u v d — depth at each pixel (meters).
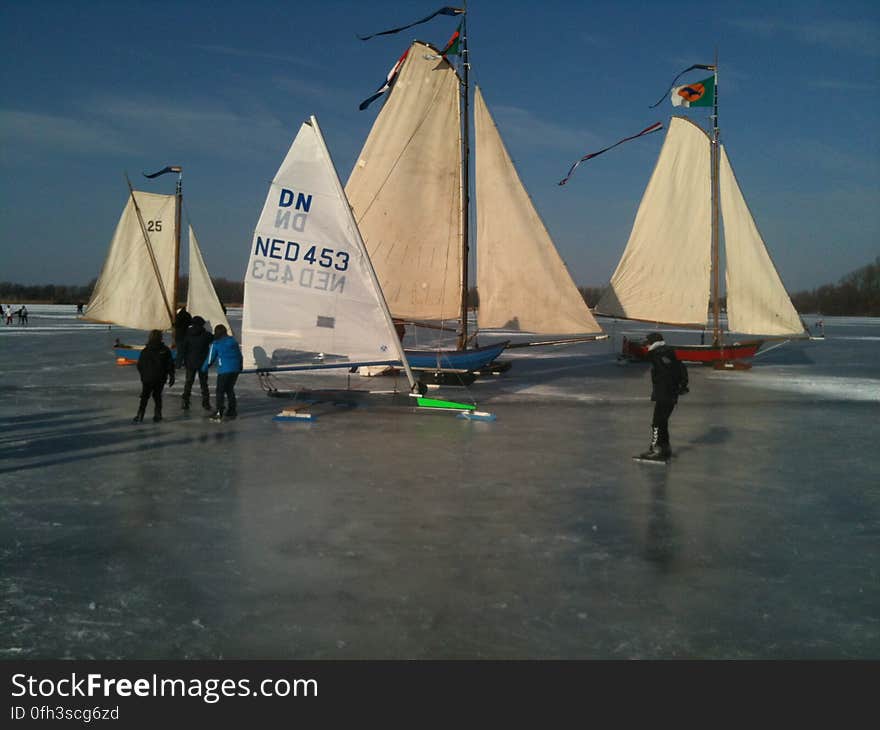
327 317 13.77
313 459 10.14
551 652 4.53
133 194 23.94
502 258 21.77
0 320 65.38
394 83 21.22
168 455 10.29
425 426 13.12
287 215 13.41
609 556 6.27
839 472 9.63
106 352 30.22
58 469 9.35
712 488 8.71
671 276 27.73
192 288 24.70
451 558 6.17
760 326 26.44
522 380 22.22
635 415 14.84
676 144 27.14
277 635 4.71
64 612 5.03
